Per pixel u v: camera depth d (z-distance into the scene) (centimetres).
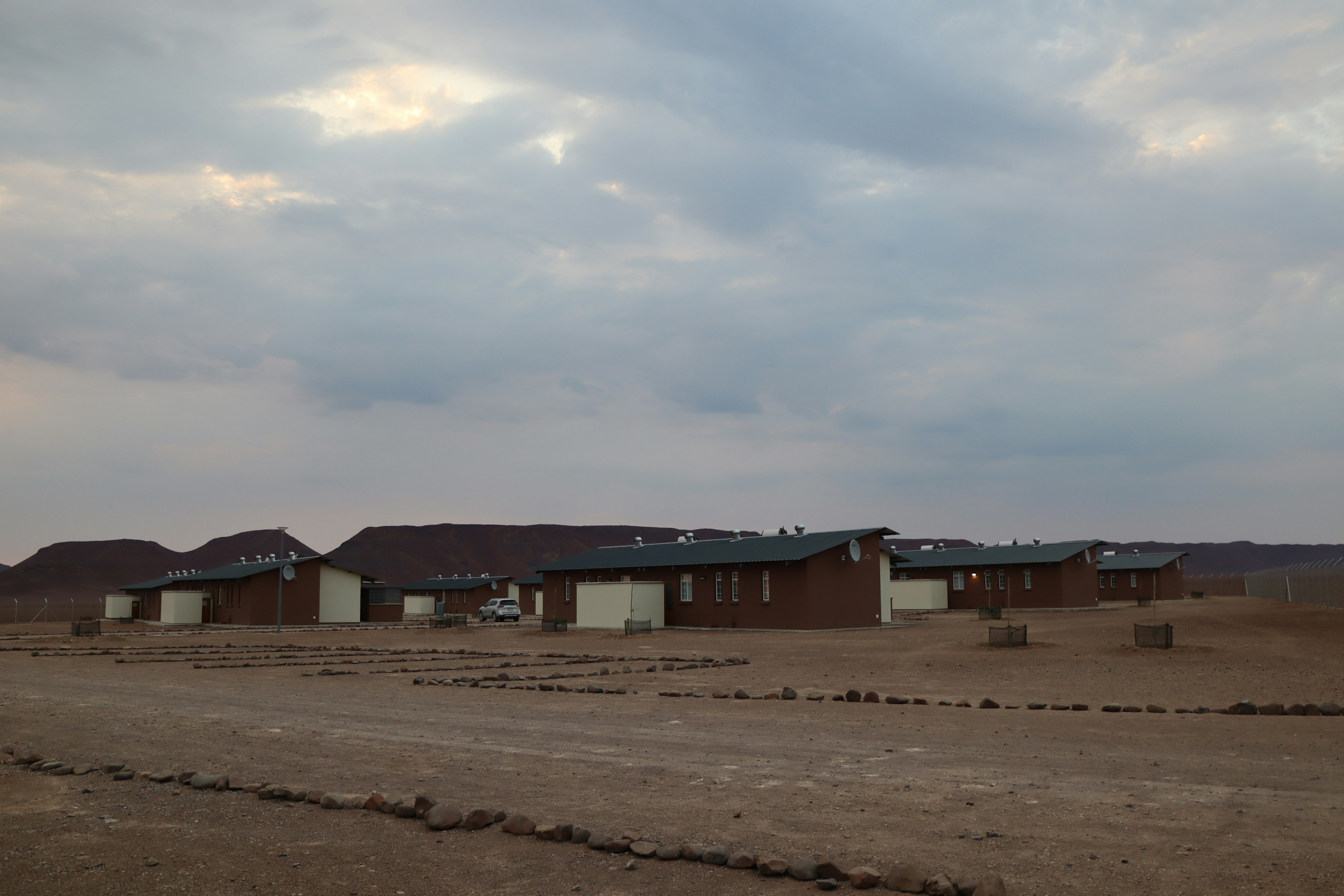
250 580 7044
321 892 691
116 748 1359
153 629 6625
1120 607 6881
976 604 7238
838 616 4816
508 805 952
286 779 1102
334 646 4228
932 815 899
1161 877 698
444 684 2392
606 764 1194
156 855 784
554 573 6109
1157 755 1228
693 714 1716
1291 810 907
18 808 962
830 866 707
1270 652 2644
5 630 6488
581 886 702
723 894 683
